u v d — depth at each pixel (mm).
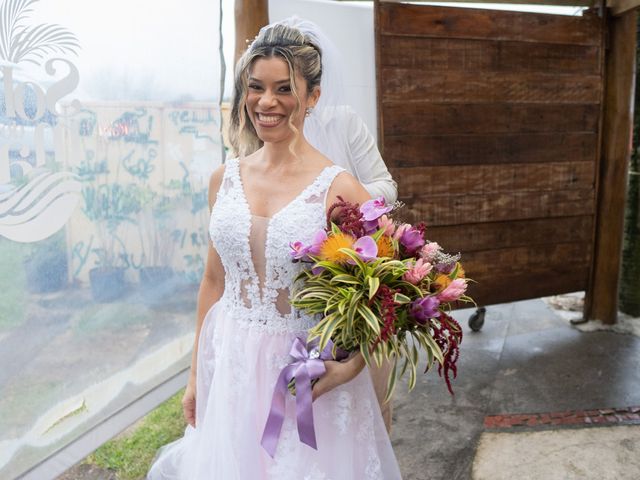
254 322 1572
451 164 3656
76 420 2285
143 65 2518
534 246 4047
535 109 3824
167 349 2797
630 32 3938
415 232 1429
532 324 4430
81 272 2266
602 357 3787
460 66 3578
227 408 1587
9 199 1940
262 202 1572
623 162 4113
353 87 3396
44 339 2127
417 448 2773
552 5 3891
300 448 1482
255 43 1536
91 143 2279
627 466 2568
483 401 3221
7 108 1911
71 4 2148
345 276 1328
